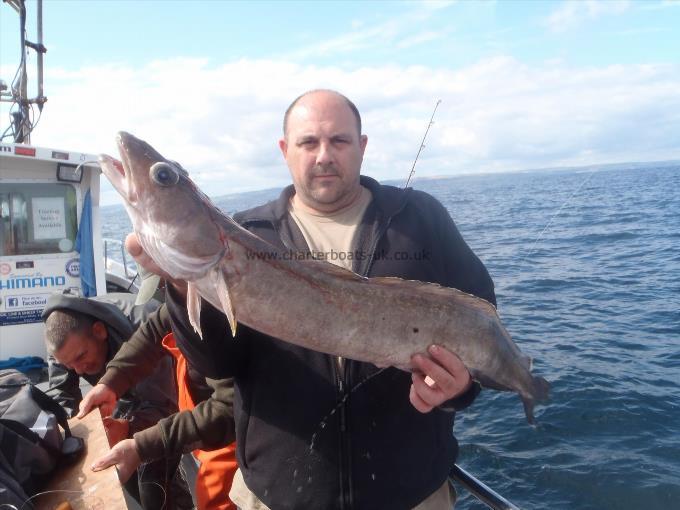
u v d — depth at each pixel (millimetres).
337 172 2502
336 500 2293
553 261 14992
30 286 5938
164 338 3498
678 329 8547
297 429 2367
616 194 38719
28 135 7176
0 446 2479
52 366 4004
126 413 3906
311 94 2590
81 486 2645
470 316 2506
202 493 3303
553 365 7344
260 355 2504
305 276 2381
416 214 2674
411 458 2379
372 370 2436
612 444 5445
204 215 2322
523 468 5188
